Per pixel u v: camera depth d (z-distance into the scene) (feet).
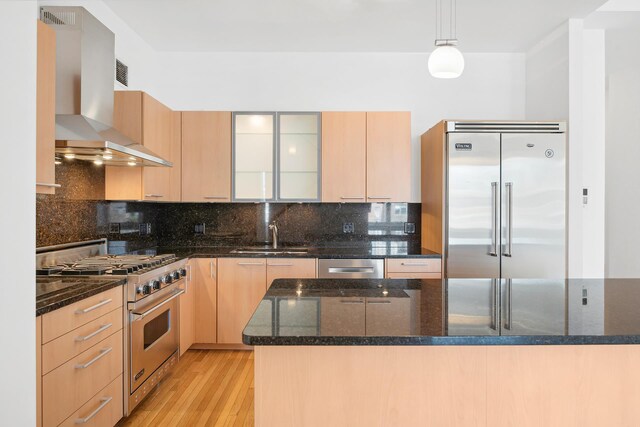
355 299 5.67
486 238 11.44
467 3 10.60
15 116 4.56
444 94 13.92
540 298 5.77
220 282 12.00
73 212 9.49
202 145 12.81
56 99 8.50
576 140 11.65
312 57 13.92
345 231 13.91
